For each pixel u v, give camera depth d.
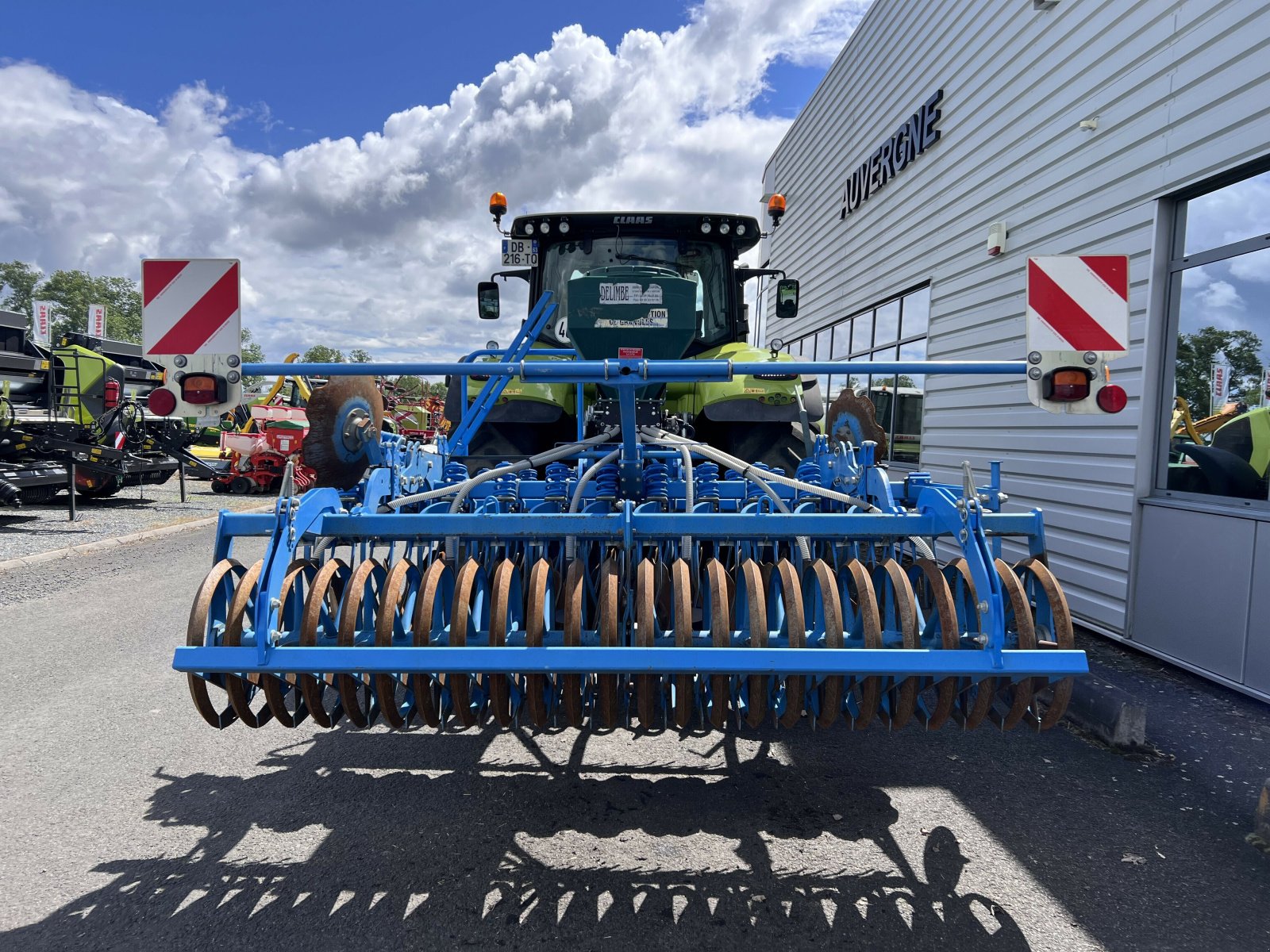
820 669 2.07
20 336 10.62
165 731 3.45
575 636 2.19
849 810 2.79
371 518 2.47
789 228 13.03
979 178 6.55
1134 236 4.67
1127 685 4.05
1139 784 3.01
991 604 2.09
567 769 3.10
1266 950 2.05
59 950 2.02
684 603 2.20
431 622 2.22
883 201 8.77
